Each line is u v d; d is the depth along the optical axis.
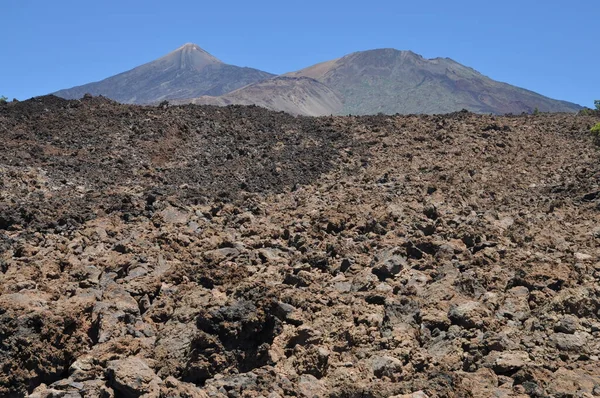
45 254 12.76
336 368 9.08
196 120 26.11
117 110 25.84
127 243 13.54
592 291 11.06
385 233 15.07
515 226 15.70
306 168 21.81
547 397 8.09
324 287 11.83
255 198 18.34
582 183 19.47
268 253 13.37
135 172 20.00
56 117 24.23
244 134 25.22
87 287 11.45
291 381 8.77
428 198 18.22
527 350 9.34
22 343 8.88
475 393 8.21
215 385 8.53
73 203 16.42
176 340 9.59
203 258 12.80
